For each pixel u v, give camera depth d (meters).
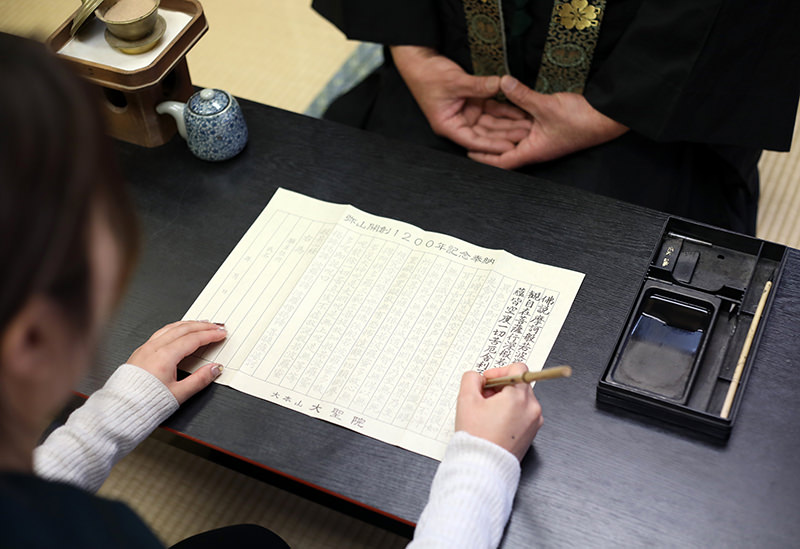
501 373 0.95
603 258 1.11
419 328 1.06
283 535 1.33
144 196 1.25
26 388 0.40
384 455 0.95
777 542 0.86
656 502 0.89
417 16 1.64
